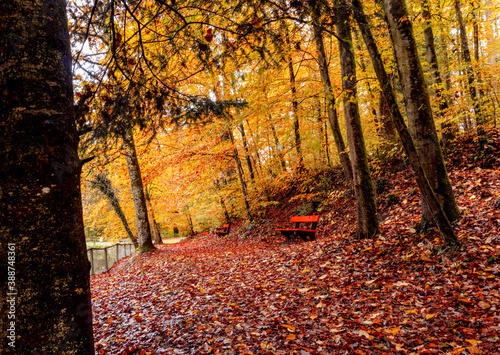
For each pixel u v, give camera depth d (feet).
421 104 16.89
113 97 11.39
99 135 11.76
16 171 3.84
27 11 4.10
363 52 29.53
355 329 10.51
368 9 17.10
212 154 41.81
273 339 10.40
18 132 3.89
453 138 28.73
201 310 14.08
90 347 4.23
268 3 9.29
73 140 4.54
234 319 12.50
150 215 64.34
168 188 57.11
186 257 29.45
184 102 12.19
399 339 9.49
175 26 10.39
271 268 20.52
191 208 62.85
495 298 10.48
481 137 25.27
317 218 27.32
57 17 4.50
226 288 17.58
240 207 49.98
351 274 15.98
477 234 14.76
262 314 12.84
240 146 45.37
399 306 11.73
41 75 4.13
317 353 9.23
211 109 12.57
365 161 20.90
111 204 50.08
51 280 3.91
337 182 39.55
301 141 39.55
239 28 9.82
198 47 10.57
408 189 27.45
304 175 41.98
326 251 20.13
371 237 20.22
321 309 12.66
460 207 18.88
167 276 22.59
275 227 39.58
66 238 4.13
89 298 4.41
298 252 22.18
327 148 40.86
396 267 15.30
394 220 22.84
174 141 39.45
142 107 11.83
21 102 3.93
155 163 40.34
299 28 10.61
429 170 17.26
